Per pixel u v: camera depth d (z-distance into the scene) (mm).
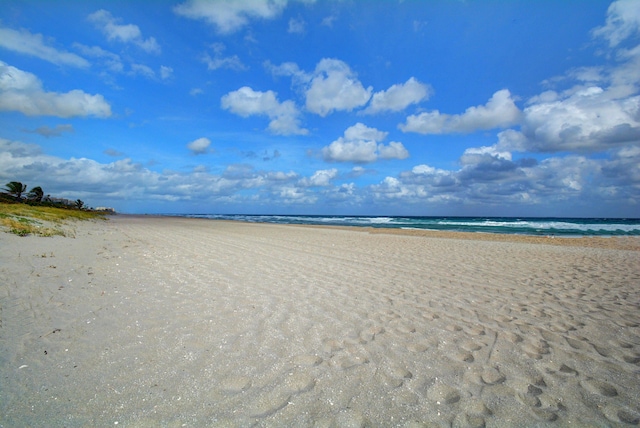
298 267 7648
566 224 38031
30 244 8180
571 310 4711
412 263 8617
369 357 3139
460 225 36250
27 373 2619
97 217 32312
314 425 2166
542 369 3002
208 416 2207
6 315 3752
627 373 2953
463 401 2488
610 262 9133
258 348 3238
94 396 2369
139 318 3908
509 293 5637
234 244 12203
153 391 2455
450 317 4355
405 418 2273
